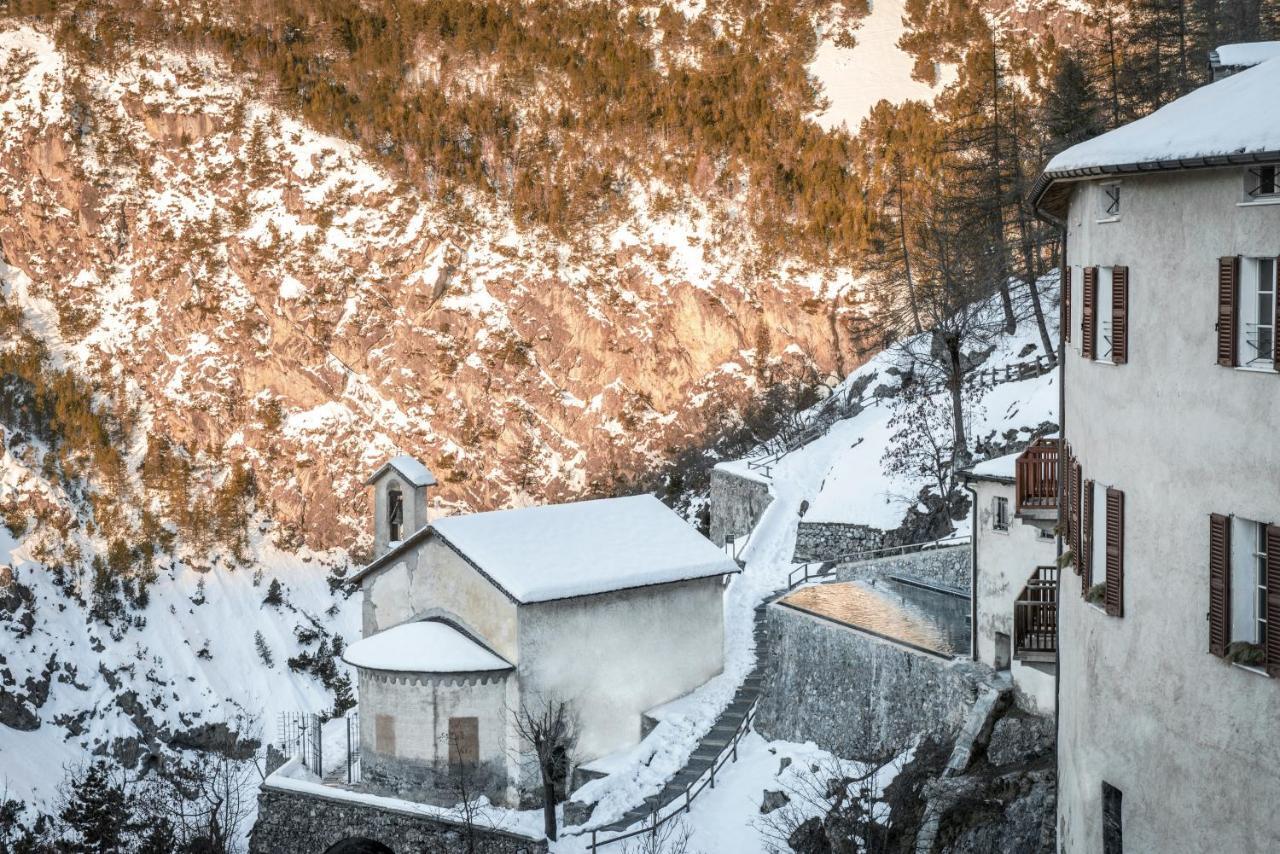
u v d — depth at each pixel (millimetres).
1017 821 32594
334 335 124625
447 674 46781
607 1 155000
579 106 141875
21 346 127312
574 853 40719
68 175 135375
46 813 83750
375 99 141875
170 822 58844
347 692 106000
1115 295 23609
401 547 51188
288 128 140500
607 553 50406
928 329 78562
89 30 149250
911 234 95938
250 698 104688
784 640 47125
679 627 50656
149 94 142375
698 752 46125
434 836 44312
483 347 122875
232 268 130000
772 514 72125
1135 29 78438
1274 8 69312
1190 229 20875
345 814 46750
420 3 156250
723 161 132250
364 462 119500
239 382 124188
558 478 117938
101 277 132375
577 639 48250
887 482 67188
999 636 36969
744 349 119938
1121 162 21281
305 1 154375
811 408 100062
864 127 131625
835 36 148375
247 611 111500
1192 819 20906
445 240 129000
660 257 126500
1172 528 21500
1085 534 25531
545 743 43000
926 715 38438
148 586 111625
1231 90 21625
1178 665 21312
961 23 143500
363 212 132375
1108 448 24188
